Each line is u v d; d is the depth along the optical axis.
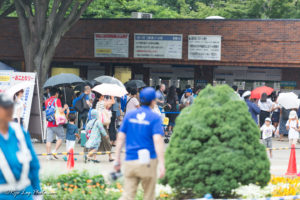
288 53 32.94
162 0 61.12
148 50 34.69
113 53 35.09
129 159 9.23
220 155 10.91
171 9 60.78
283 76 35.72
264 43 33.19
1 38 35.72
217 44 33.72
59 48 35.56
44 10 25.23
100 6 50.47
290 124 21.08
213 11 53.78
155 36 34.53
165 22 34.41
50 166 16.66
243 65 33.53
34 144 22.97
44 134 23.61
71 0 26.38
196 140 11.09
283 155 21.72
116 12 51.94
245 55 33.44
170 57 34.41
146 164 9.12
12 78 20.58
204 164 10.93
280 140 27.41
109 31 35.06
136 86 26.62
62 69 37.81
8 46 35.66
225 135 11.02
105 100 18.92
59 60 35.66
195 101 11.63
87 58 35.38
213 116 11.14
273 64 33.12
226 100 11.47
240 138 11.07
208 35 33.84
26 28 25.69
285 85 35.72
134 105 21.41
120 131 9.38
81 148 22.41
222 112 11.20
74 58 35.50
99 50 35.22
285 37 32.91
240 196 11.88
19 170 7.76
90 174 14.33
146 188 9.36
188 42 34.12
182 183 11.17
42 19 25.19
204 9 55.19
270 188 13.56
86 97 23.59
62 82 24.84
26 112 20.22
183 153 11.16
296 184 14.12
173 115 26.09
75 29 35.38
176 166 11.20
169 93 26.20
